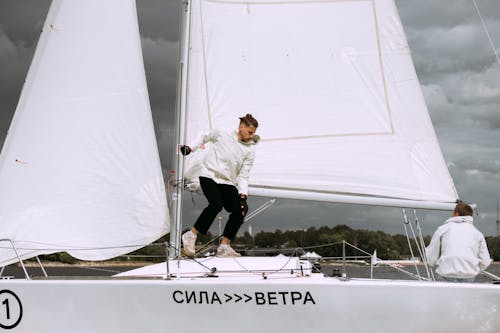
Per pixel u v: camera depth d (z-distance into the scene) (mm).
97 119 7164
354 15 8234
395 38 8203
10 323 5934
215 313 5809
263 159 7957
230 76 7941
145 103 7352
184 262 6867
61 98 7152
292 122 8078
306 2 8203
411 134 8086
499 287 5703
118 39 7371
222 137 7082
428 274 6734
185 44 7680
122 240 7039
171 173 7465
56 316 5887
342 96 8156
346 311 5758
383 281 5906
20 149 7000
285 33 8156
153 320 5832
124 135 7203
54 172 6996
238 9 8031
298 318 5781
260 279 6051
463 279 6449
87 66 7258
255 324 5801
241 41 8016
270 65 8086
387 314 5754
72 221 6941
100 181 7059
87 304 5867
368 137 8102
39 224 6883
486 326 5758
